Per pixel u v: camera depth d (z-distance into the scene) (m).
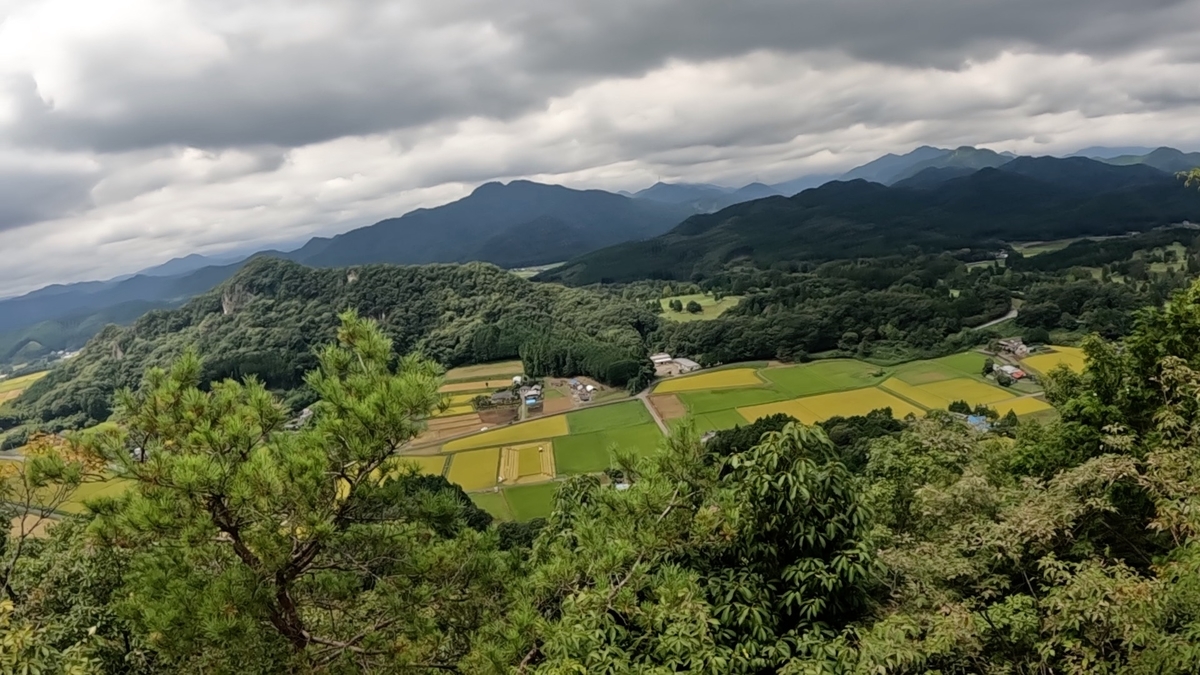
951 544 7.88
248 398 7.92
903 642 5.29
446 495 8.73
